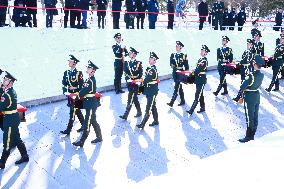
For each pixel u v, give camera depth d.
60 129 8.16
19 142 6.44
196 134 8.01
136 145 7.37
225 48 10.56
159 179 3.08
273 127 8.56
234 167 3.18
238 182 2.90
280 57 10.95
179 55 9.50
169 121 8.73
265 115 9.35
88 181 5.97
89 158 6.79
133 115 9.05
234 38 16.95
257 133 8.20
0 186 5.79
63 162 6.62
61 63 11.41
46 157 6.80
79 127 8.30
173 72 9.58
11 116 6.19
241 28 19.19
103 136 7.78
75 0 13.49
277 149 3.56
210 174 3.07
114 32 13.71
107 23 17.48
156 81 8.13
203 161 3.37
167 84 11.80
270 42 18.27
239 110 9.65
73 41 12.45
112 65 12.09
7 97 6.07
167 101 10.16
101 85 10.95
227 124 8.67
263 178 2.95
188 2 30.25
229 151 3.58
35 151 7.04
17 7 11.78
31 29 11.91
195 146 7.38
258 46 11.52
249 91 7.48
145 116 8.17
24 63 10.86
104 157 6.83
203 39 15.79
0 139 7.57
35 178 6.05
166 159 6.77
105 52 12.55
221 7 17.70
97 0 14.20
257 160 3.31
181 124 8.57
